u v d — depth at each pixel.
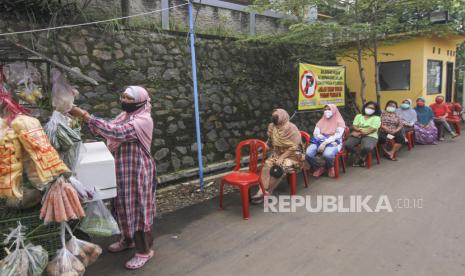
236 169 4.94
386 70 10.80
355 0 7.61
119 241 3.52
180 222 4.17
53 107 2.64
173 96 6.10
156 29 6.18
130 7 6.39
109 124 2.89
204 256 3.35
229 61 7.15
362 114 6.72
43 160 2.27
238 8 8.19
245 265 3.17
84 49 5.32
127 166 3.04
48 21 5.12
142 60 5.87
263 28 8.82
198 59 6.62
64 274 2.42
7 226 2.42
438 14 8.48
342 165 6.32
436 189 5.10
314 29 6.88
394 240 3.55
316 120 8.89
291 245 3.52
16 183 2.27
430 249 3.35
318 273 3.00
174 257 3.34
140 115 3.07
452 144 8.65
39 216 2.44
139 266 3.15
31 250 2.37
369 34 7.67
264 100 7.63
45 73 3.84
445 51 11.30
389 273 2.96
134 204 3.07
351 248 3.42
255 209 4.53
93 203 2.77
